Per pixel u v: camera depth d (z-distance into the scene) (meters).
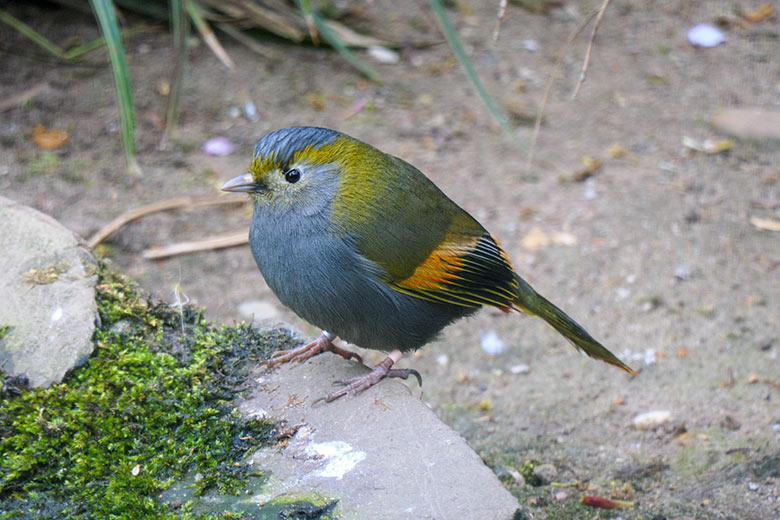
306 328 10.84
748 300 11.04
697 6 17.25
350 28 15.81
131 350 7.17
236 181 6.88
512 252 11.88
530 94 14.85
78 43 14.52
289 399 6.82
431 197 7.32
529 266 11.66
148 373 7.00
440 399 9.94
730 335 10.47
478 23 16.41
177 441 6.50
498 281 7.52
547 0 17.14
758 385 9.67
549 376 10.20
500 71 15.29
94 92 13.88
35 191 12.16
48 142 12.99
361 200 6.92
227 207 12.59
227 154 13.20
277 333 7.67
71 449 6.44
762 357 10.12
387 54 15.51
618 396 9.77
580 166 13.44
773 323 10.62
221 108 13.93
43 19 14.90
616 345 10.47
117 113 13.59
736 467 8.48
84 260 7.77
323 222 6.86
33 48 14.39
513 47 15.85
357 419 6.55
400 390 6.83
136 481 6.12
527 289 7.99
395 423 6.46
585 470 8.64
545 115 14.41
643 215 12.52
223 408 6.77
